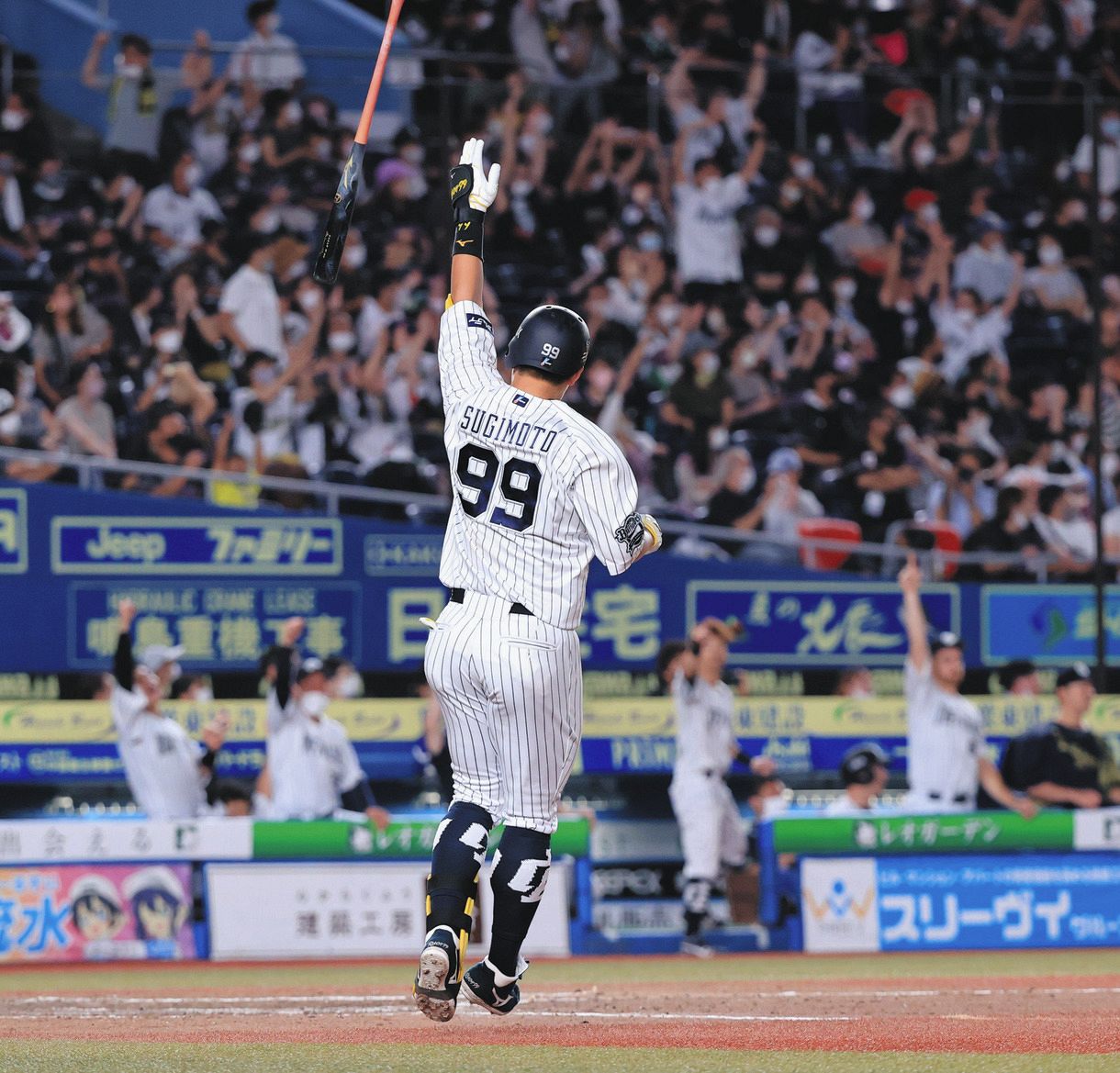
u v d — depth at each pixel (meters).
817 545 47.59
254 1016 23.19
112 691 42.91
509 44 61.75
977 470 52.69
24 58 57.78
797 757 46.22
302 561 45.84
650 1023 20.59
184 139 52.88
